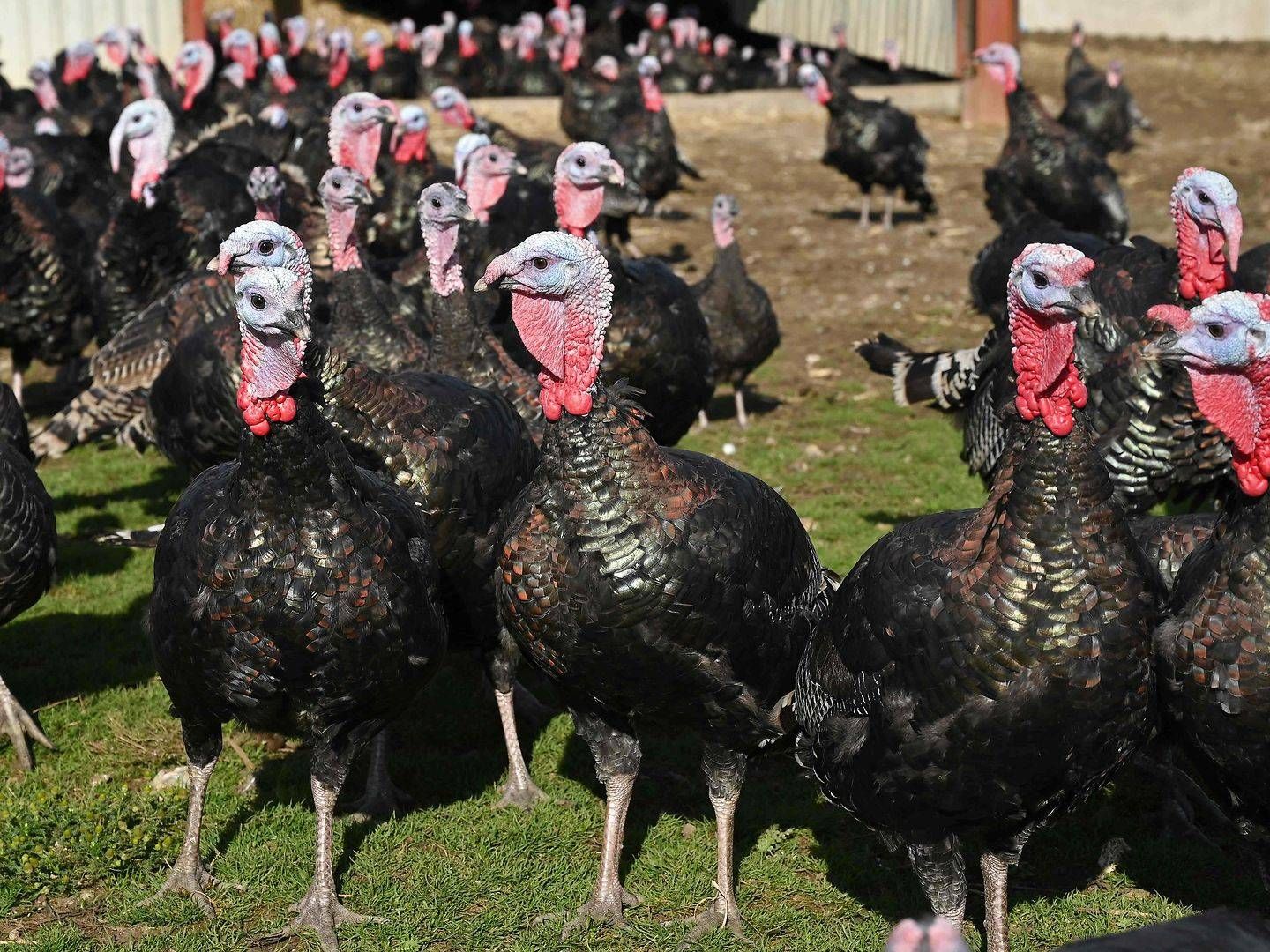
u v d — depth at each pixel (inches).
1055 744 221.8
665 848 301.0
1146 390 320.8
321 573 247.9
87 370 516.1
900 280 774.5
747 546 254.7
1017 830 238.1
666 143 821.2
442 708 363.9
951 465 529.3
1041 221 492.1
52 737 345.1
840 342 683.4
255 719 264.4
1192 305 323.6
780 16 1555.1
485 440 312.3
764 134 1156.5
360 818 309.4
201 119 800.9
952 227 884.0
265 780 327.9
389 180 592.7
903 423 578.9
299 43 1244.5
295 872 289.1
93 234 593.6
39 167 700.7
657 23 1439.5
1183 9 1865.2
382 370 363.6
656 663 252.8
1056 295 210.1
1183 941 154.3
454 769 334.0
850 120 840.9
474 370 361.7
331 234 379.6
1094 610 217.2
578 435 247.4
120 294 521.0
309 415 245.1
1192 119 1283.2
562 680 261.9
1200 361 221.0
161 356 426.6
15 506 306.2
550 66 1325.0
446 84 1254.9
